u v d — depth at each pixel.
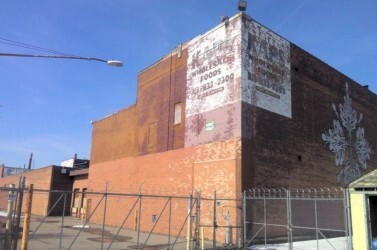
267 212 19.67
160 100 27.00
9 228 12.20
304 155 23.22
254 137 20.02
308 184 22.98
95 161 36.72
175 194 23.41
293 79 23.58
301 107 23.83
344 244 18.84
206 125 21.86
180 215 22.70
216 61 21.97
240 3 20.94
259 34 21.69
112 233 23.64
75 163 56.59
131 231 25.70
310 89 25.02
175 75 25.72
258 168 19.80
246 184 18.95
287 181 21.42
